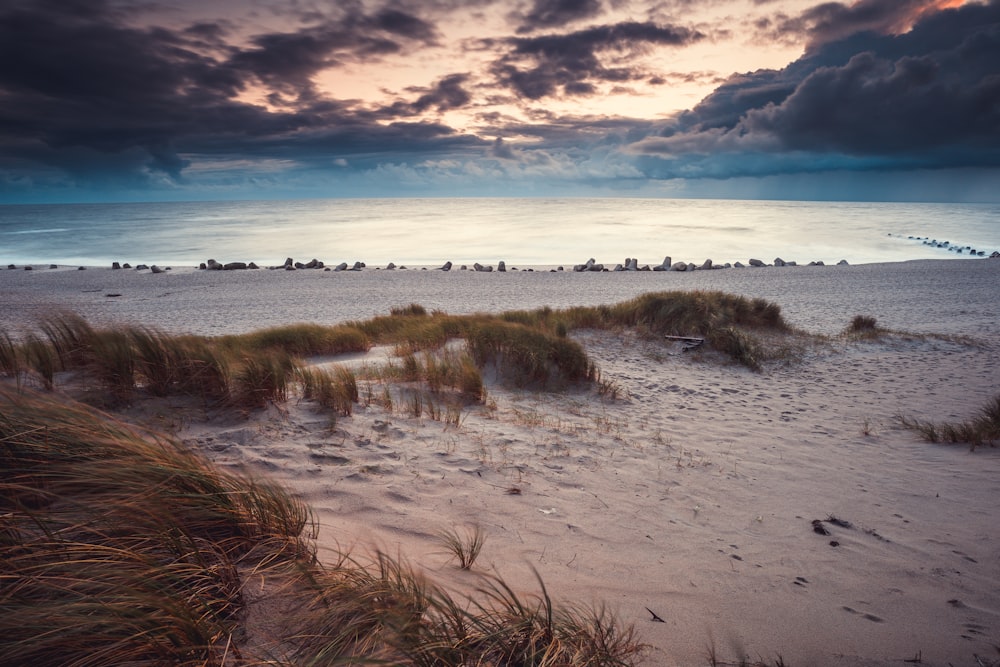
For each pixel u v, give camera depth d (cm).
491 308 1931
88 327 494
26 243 5647
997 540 322
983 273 2655
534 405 606
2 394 273
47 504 192
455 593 210
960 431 542
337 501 292
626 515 328
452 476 351
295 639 157
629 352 948
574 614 210
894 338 1168
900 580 272
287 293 2323
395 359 784
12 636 129
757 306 1255
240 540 203
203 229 7612
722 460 458
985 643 218
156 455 238
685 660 193
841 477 432
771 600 245
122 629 138
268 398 451
